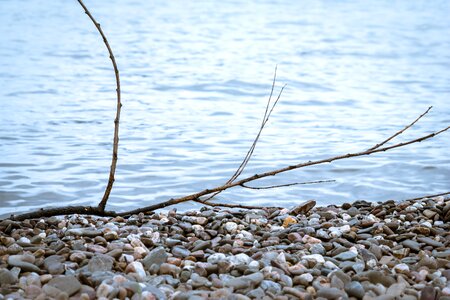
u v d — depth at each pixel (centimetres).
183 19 2506
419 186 810
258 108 1241
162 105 1245
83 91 1348
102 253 475
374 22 2583
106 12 2636
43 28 2233
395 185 812
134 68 1620
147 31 2222
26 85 1386
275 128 1085
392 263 468
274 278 428
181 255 475
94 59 1727
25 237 504
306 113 1205
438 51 1994
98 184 793
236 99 1320
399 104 1294
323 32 2302
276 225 575
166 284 424
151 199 752
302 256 470
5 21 2361
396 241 523
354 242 523
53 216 600
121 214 592
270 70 1633
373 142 1002
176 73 1568
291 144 984
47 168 846
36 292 400
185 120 1129
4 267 438
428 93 1408
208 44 2005
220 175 835
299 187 799
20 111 1158
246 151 941
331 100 1323
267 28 2358
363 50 1984
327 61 1792
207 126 1091
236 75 1554
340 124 1121
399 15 2798
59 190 771
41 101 1244
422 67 1733
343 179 828
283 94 1372
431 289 406
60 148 937
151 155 913
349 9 2936
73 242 487
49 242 498
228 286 414
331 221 580
